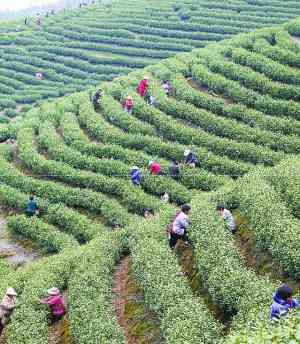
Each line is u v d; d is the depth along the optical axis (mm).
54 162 46094
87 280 28703
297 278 23422
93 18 98750
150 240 29953
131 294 27891
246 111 46562
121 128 49719
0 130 55031
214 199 32656
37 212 41781
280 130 44125
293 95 47625
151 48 86312
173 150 44125
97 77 81000
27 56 87500
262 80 49594
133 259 29250
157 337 23859
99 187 42594
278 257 24250
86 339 23906
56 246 37750
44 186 43562
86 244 34656
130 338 24812
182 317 22375
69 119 53188
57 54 88688
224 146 43062
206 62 56750
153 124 48969
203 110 47781
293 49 54438
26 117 57812
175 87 52875
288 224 25406
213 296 23594
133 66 83000
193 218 29734
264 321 18359
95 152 46469
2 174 46188
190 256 28719
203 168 41938
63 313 28297
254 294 21891
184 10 94000
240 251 27516
